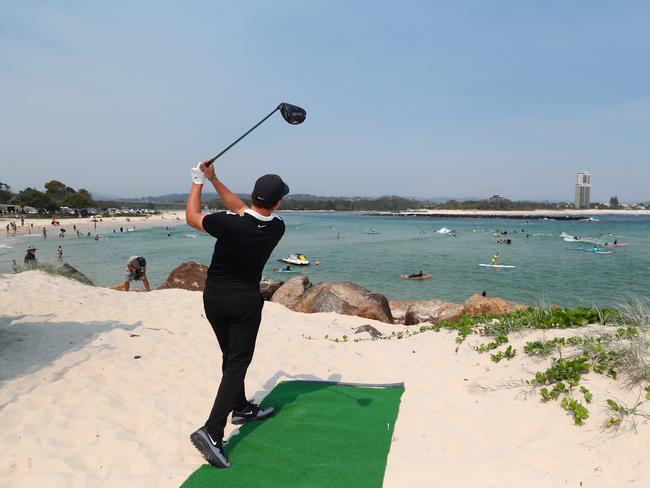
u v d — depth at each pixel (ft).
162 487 9.53
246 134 11.41
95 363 16.88
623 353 13.00
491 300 33.68
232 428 12.36
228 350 11.24
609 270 95.61
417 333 23.11
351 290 38.24
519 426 11.61
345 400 14.19
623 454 9.75
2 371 15.71
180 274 44.11
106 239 175.11
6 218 277.23
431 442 11.33
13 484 9.61
